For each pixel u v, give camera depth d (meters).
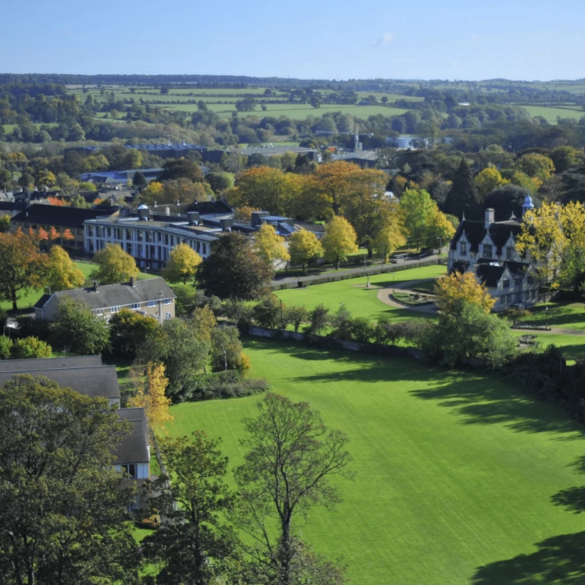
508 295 183.12
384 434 112.62
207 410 121.12
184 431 112.38
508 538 84.94
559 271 189.62
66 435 66.25
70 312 143.88
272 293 198.12
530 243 190.00
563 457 104.62
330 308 184.38
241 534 82.50
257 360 147.25
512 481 98.06
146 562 64.00
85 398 68.19
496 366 137.00
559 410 120.94
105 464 67.31
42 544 60.16
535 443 109.12
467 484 97.38
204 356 126.56
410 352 147.88
